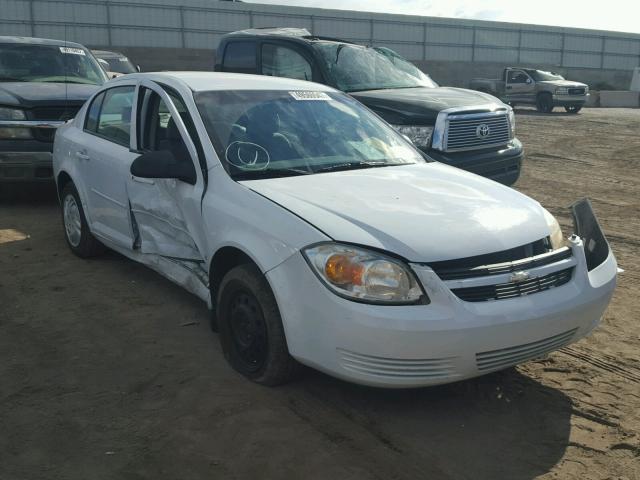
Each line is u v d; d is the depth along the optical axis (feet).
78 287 17.72
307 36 30.14
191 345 14.29
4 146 25.58
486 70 161.68
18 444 10.64
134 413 11.57
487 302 10.73
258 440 10.77
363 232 11.06
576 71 167.22
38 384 12.57
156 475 9.90
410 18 154.40
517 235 11.60
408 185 13.41
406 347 10.34
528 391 12.55
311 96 16.55
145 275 18.71
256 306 12.19
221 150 13.88
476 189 13.51
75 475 9.89
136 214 16.24
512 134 27.22
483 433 11.16
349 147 15.37
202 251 13.79
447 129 24.40
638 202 30.63
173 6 134.10
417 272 10.57
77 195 19.49
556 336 11.50
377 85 28.19
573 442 10.94
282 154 14.35
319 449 10.57
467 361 10.59
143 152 16.12
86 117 19.81
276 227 11.69
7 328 15.11
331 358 10.87
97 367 13.26
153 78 16.61
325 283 10.77
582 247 12.22
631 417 11.73
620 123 68.44
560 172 38.88
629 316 16.38
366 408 11.82
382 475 9.97
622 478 10.04
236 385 12.51
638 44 181.16
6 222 24.73
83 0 126.93
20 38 31.32
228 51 31.89
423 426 11.32
